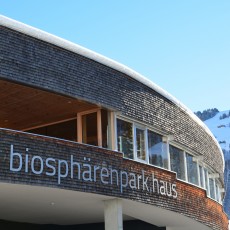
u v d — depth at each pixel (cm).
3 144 1380
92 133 1792
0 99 1692
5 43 1488
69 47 1655
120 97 1812
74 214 1981
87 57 1712
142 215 2005
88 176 1570
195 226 2253
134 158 1845
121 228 1675
